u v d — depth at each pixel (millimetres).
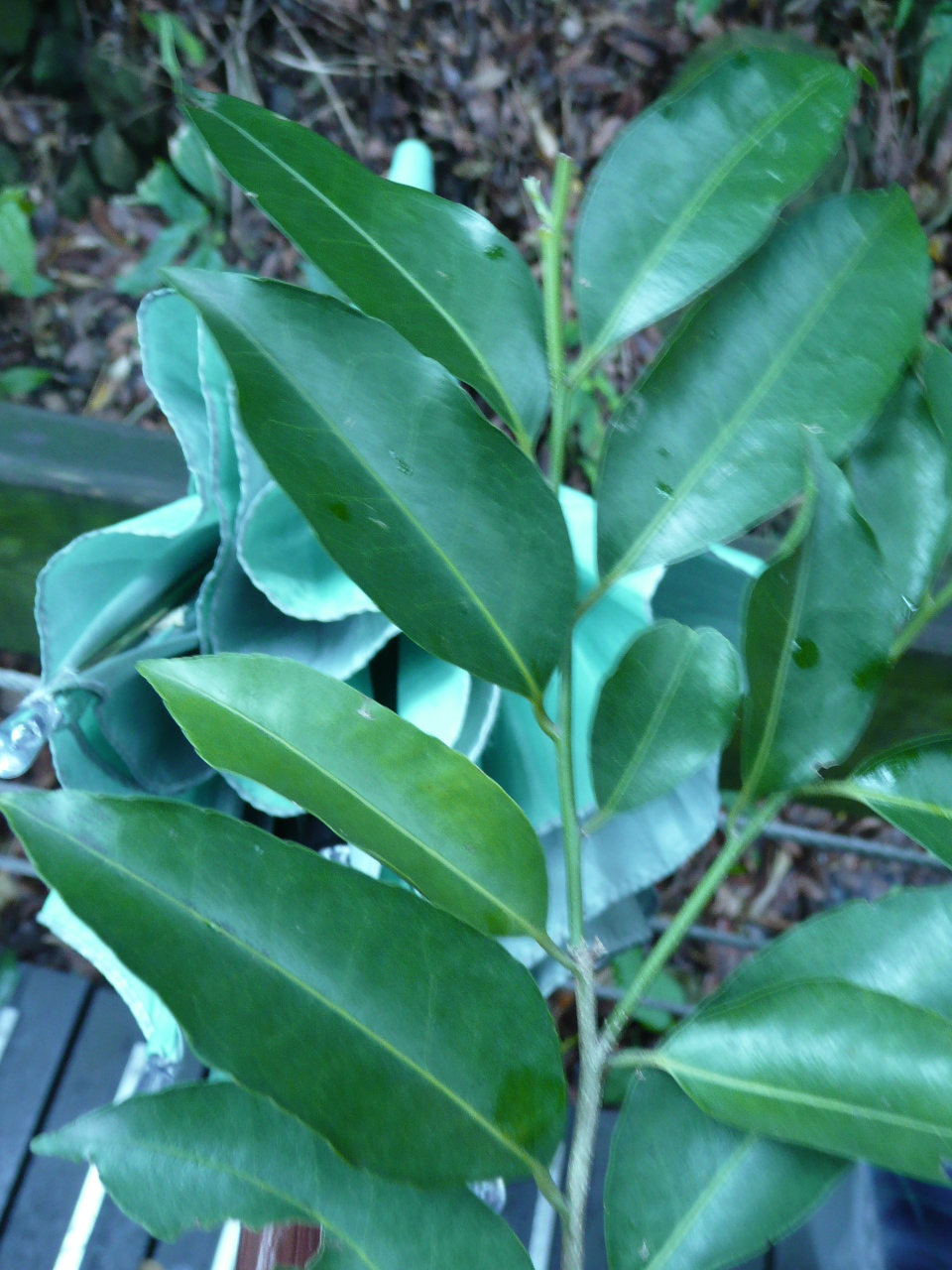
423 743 204
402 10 1334
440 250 216
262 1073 168
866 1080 189
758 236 214
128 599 289
